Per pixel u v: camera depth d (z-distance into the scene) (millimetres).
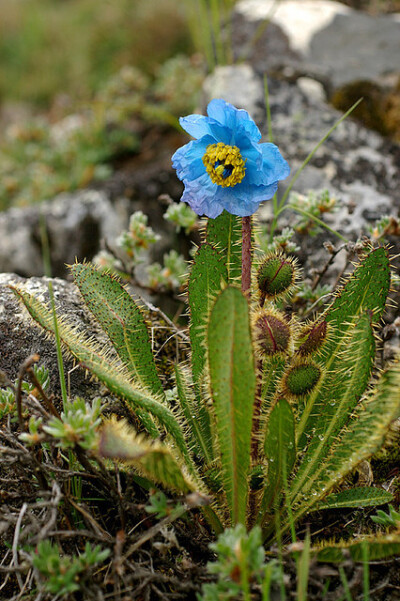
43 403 630
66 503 587
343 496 604
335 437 597
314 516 631
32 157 1637
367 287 623
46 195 1475
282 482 593
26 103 2242
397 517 586
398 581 591
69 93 2160
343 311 627
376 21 1229
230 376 552
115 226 1154
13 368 667
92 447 550
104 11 2287
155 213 1146
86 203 1176
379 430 563
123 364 633
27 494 584
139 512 604
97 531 581
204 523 622
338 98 1077
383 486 652
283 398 573
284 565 580
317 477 598
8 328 678
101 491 609
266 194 581
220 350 553
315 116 963
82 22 2404
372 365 590
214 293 620
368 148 914
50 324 610
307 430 625
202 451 623
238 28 1257
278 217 833
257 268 622
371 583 591
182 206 790
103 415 649
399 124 1050
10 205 1566
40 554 549
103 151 1494
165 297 828
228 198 583
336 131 934
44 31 2412
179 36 2021
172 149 1467
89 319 697
